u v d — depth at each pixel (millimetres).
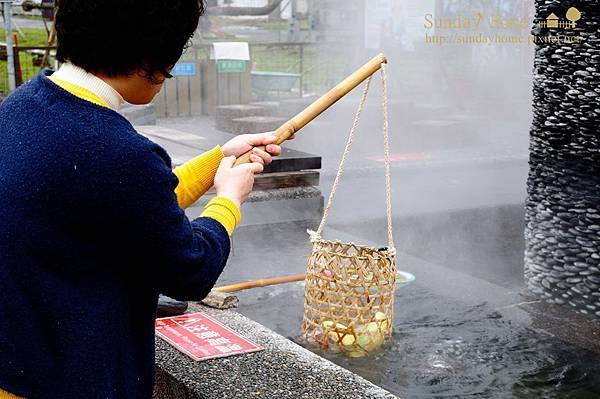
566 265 3752
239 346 2662
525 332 3363
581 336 3336
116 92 1439
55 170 1298
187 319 2973
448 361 2988
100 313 1377
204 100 11406
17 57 10023
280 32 18219
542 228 3891
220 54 11180
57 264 1346
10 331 1331
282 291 3842
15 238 1314
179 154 5508
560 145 3783
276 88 12258
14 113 1390
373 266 2990
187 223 1445
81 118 1341
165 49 1413
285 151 5641
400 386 2734
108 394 1391
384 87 2457
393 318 3471
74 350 1348
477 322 3473
